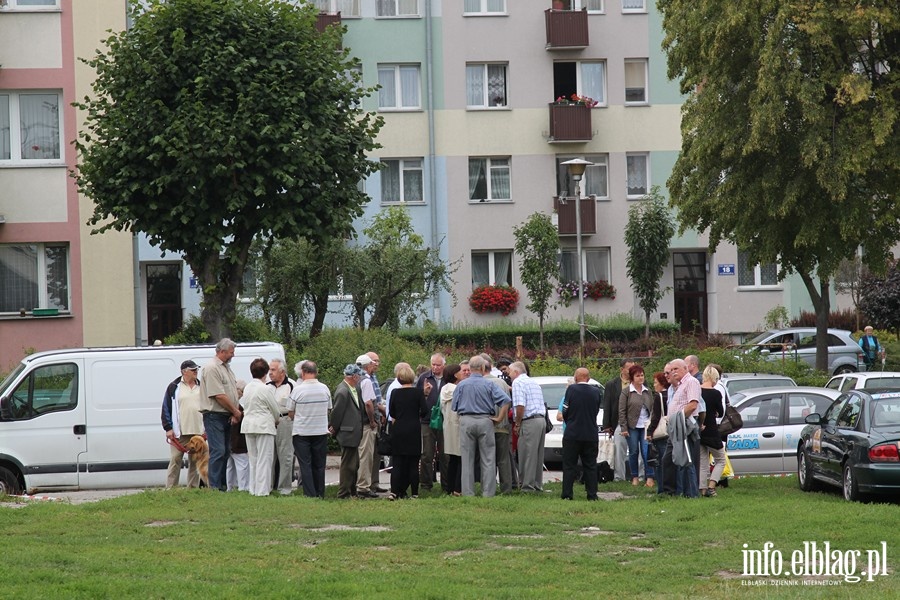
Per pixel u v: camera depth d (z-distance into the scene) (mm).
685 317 49312
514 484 21047
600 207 48031
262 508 16766
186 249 26406
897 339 44531
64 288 36312
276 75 25797
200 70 25406
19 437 21172
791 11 30453
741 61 32844
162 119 25281
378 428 19875
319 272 35375
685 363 19391
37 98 35844
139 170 25406
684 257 49344
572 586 11602
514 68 47875
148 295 44219
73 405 21375
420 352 30672
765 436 22703
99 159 25406
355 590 11031
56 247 36281
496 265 48031
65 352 21594
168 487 19828
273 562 12805
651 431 19266
